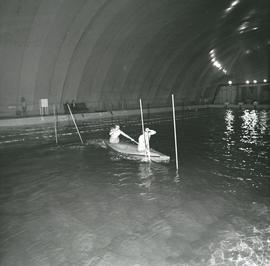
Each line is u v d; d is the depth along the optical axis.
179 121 31.64
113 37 30.97
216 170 11.62
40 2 22.34
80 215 7.62
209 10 32.75
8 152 16.06
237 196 8.69
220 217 7.27
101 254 5.79
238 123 28.53
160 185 9.92
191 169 11.88
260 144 17.22
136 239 6.32
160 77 44.97
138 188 9.66
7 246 6.17
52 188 9.86
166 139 19.75
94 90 35.16
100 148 16.78
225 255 5.63
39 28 24.33
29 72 26.61
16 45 24.62
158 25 32.81
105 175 11.30
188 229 6.69
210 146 16.89
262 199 8.41
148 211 7.76
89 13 25.52
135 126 27.28
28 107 27.86
